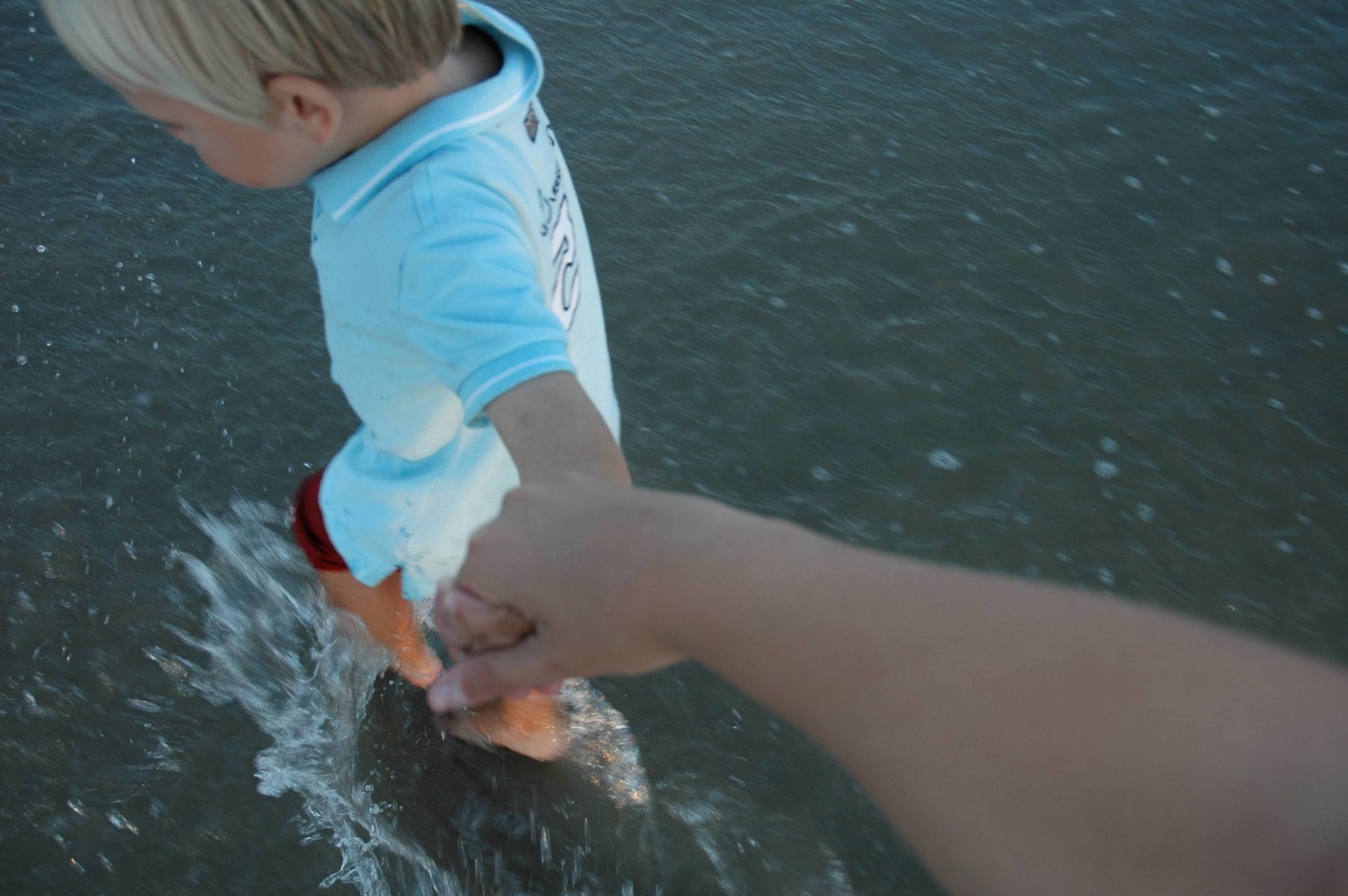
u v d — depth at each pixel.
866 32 4.09
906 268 3.15
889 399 2.79
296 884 1.96
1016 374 2.88
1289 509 2.60
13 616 2.25
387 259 0.93
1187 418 2.80
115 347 2.76
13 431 2.56
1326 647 2.34
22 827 1.97
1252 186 3.54
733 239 3.18
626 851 2.03
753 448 2.66
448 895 1.97
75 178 3.21
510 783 2.11
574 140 3.45
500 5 3.99
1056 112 3.78
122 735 2.11
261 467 2.56
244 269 3.00
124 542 2.39
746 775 2.13
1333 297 3.17
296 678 2.23
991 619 0.37
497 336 0.84
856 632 0.39
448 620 0.61
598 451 0.77
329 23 0.84
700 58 3.86
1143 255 3.26
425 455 1.30
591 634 0.52
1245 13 4.34
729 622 0.44
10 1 3.79
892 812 0.37
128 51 0.83
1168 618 0.34
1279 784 0.28
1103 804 0.31
